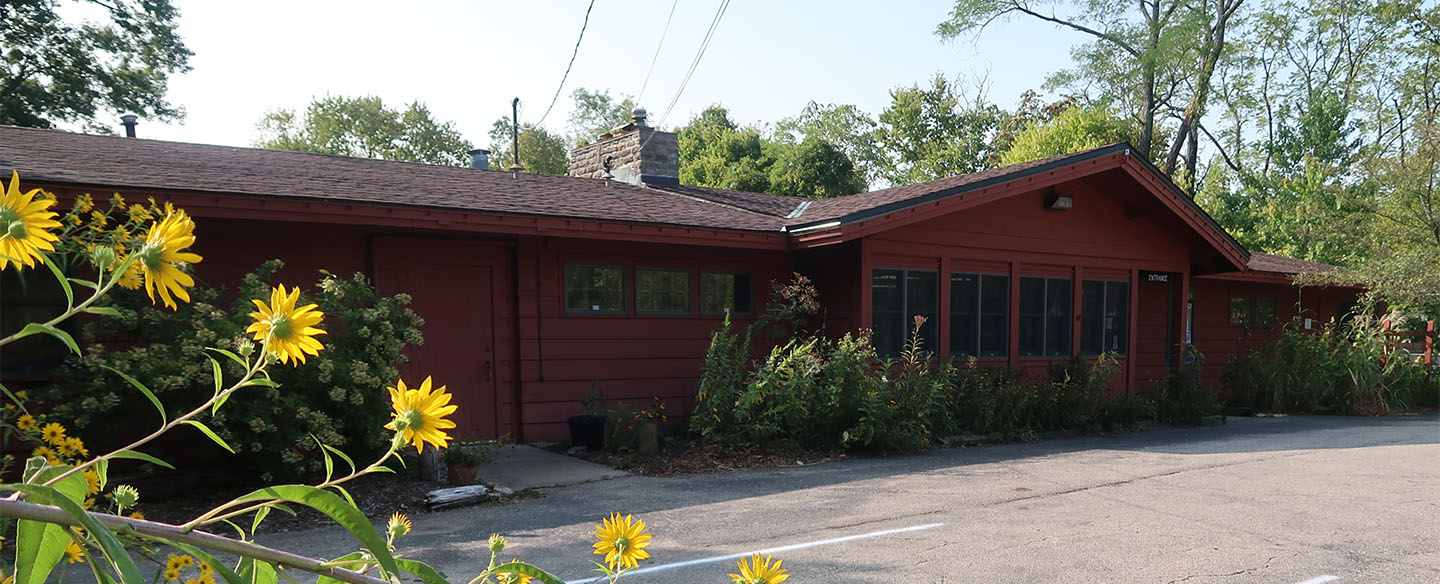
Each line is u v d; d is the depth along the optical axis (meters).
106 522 0.75
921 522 5.34
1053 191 10.76
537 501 5.91
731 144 33.88
